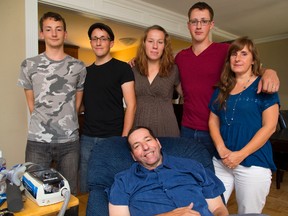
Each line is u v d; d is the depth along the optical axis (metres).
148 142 1.42
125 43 5.55
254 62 1.49
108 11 3.11
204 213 1.27
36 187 1.10
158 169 1.41
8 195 1.06
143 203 1.30
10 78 2.32
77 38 5.23
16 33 2.32
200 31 1.73
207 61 1.73
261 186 1.43
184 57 1.84
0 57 2.24
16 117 2.37
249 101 1.44
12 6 2.28
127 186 1.34
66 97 1.72
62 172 1.76
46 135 1.67
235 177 1.51
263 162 1.42
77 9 2.82
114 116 1.80
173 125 1.83
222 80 1.58
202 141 1.76
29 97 1.77
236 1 3.39
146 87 1.79
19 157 2.40
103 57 1.83
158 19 3.76
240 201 1.51
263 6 3.58
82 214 2.26
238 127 1.46
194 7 1.73
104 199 1.34
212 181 1.40
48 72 1.68
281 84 5.26
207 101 1.73
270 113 1.39
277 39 5.28
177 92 2.01
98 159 1.49
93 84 1.80
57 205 1.11
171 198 1.31
